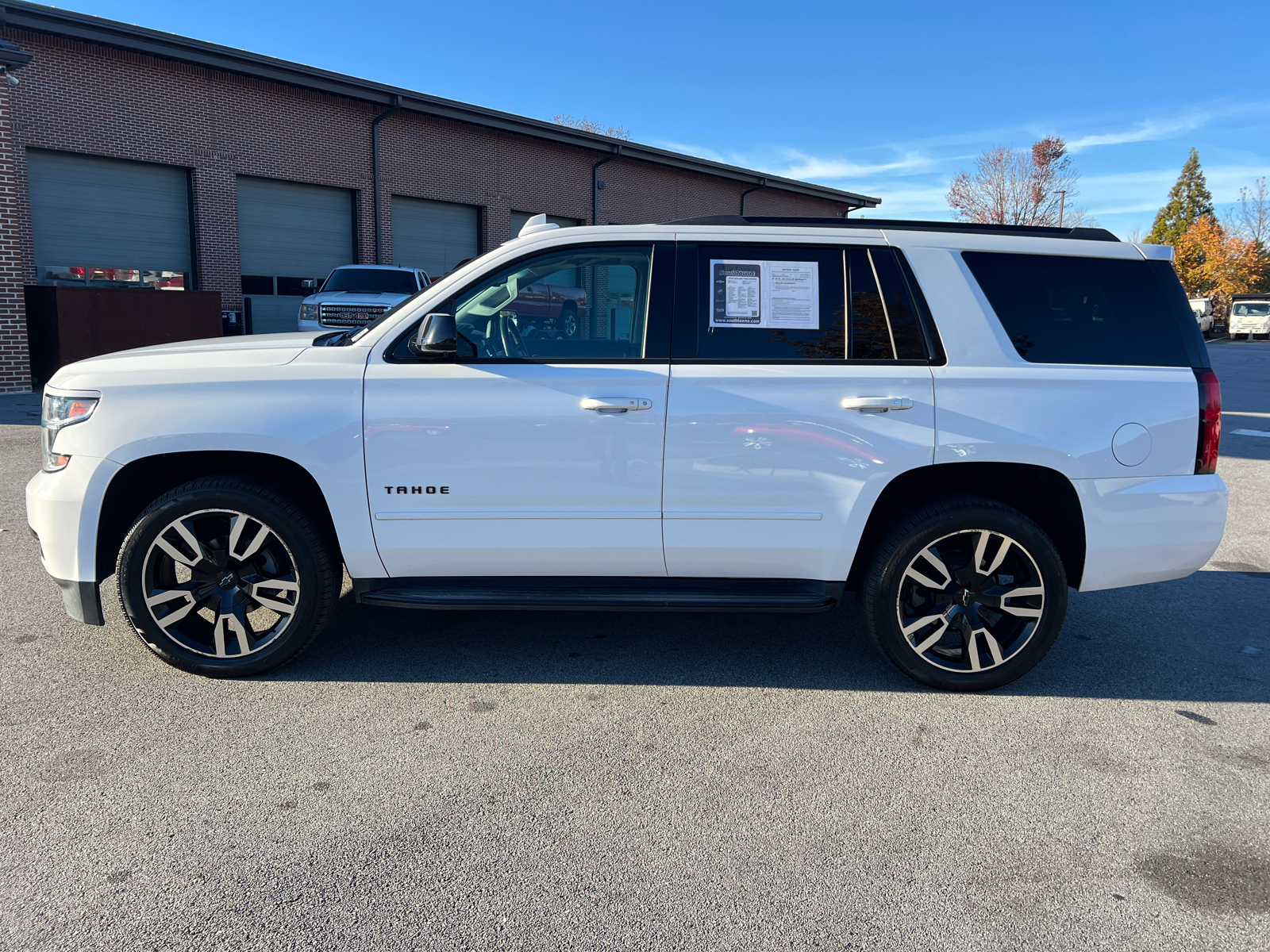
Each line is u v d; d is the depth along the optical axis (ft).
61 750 9.97
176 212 64.13
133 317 50.70
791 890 7.74
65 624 13.85
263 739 10.34
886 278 11.71
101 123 58.65
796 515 11.51
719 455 11.40
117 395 11.28
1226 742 10.70
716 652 13.46
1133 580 11.84
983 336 11.57
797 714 11.32
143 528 11.38
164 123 61.82
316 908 7.39
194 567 11.65
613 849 8.31
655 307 11.66
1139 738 10.78
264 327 70.54
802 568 11.83
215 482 11.48
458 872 7.91
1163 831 8.76
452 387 11.35
